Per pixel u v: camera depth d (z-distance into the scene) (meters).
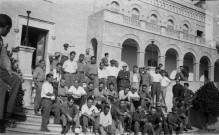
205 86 16.50
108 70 13.39
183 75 18.41
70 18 19.75
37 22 17.78
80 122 10.11
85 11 20.77
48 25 18.36
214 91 16.19
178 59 24.27
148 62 25.34
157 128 11.16
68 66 11.69
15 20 16.73
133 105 12.17
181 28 27.83
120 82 13.41
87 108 9.80
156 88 14.04
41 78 10.42
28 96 12.16
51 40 18.45
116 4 23.08
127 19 20.72
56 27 18.89
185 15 28.38
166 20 26.53
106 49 18.84
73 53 11.79
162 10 26.30
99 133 9.88
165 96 15.78
